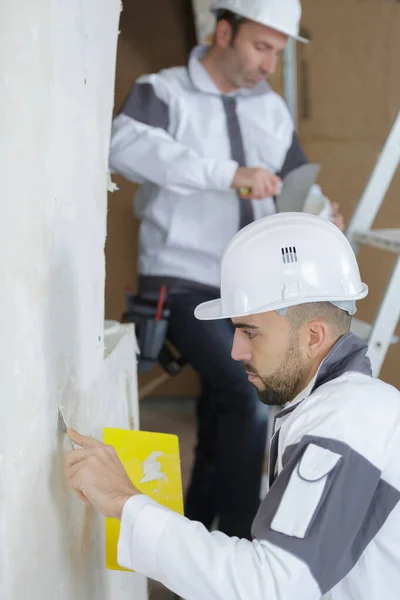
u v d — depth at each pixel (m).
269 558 0.90
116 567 1.18
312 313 1.09
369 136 3.38
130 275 3.58
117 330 1.71
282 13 2.13
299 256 1.11
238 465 2.22
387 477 0.98
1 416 0.80
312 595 0.90
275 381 1.11
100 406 1.37
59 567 1.05
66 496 1.09
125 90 3.38
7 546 0.82
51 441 1.01
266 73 2.24
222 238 2.28
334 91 3.36
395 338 2.31
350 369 1.06
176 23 3.34
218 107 2.30
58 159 1.02
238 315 1.11
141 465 1.27
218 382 2.24
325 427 0.97
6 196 0.80
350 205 3.45
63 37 1.02
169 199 2.28
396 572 1.01
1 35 0.76
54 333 1.02
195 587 0.92
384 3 3.27
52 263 1.00
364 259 3.46
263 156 2.38
